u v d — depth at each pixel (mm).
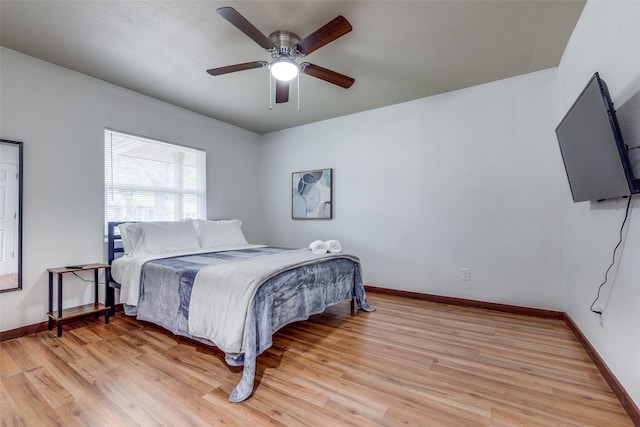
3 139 2387
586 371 1848
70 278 2760
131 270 2656
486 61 2664
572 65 2297
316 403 1562
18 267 2441
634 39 1326
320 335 2439
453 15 2045
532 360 1996
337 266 2816
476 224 3168
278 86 2562
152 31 2213
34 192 2549
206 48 2436
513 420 1422
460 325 2648
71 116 2781
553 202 2801
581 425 1385
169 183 3650
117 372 1865
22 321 2451
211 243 3547
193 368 1919
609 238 1711
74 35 2256
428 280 3447
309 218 4359
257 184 4844
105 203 3059
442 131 3355
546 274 2830
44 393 1649
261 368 1916
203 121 4004
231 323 1832
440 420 1430
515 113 2965
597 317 1915
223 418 1449
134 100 3252
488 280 3105
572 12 2018
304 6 1947
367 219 3871
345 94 3354
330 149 4184
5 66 2418
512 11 2008
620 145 1298
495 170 3068
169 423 1415
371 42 2355
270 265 2213
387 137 3719
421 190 3490
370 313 2998
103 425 1404
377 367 1924
